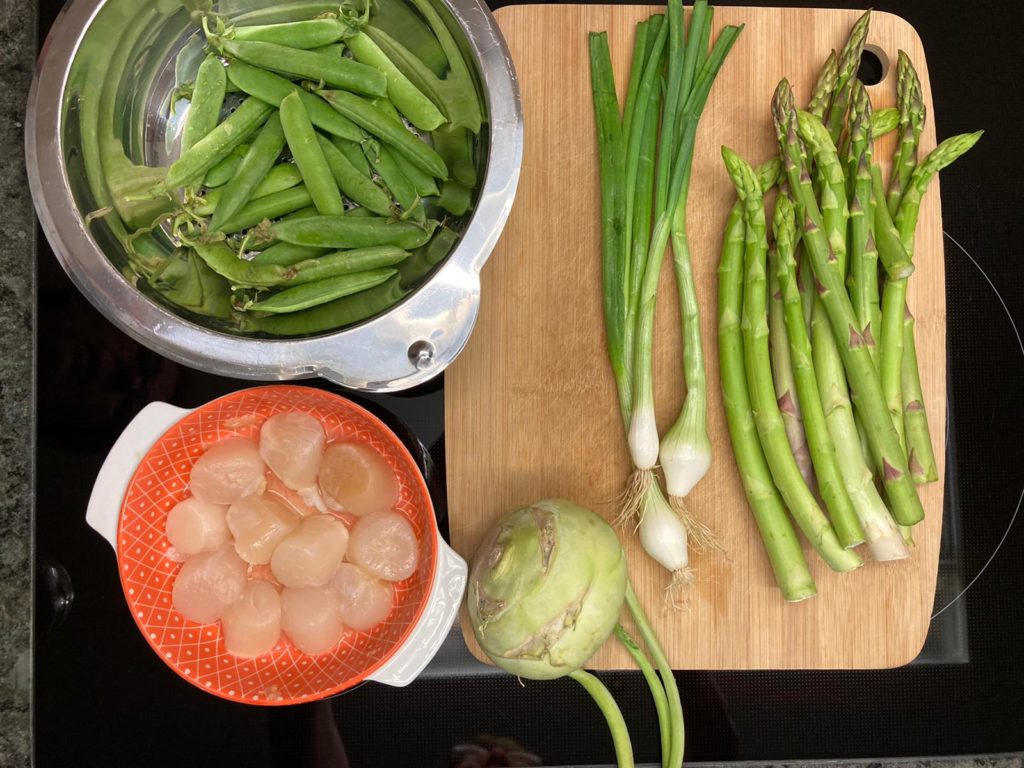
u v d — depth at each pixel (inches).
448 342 17.5
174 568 19.3
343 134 19.4
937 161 19.7
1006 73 21.9
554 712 20.5
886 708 20.6
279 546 18.8
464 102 18.7
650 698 20.6
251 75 19.2
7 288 22.6
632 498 19.8
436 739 20.5
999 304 21.3
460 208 19.2
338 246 19.1
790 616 20.1
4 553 22.4
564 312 20.5
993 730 20.5
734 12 20.8
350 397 20.8
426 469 20.6
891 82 21.0
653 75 19.9
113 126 19.2
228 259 19.2
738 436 19.7
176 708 20.4
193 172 19.0
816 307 19.8
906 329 19.8
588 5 20.7
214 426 19.1
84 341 20.7
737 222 19.8
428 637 18.9
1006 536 20.7
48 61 17.3
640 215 19.9
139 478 18.4
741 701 20.6
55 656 20.3
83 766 20.2
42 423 20.5
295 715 20.5
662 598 20.2
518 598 17.8
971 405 21.1
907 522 19.2
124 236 18.9
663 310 20.6
